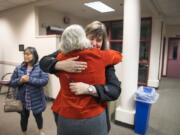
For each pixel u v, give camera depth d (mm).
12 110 2172
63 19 6254
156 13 5477
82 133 933
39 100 2268
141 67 6281
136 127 2814
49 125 3014
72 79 915
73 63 891
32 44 5023
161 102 4590
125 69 2947
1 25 6164
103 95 902
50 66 1002
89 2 4879
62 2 4859
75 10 5859
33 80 2146
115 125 3066
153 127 3053
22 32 5375
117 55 1014
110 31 6934
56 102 1107
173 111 3912
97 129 944
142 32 6285
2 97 4559
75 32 907
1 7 5516
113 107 3531
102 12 6082
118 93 960
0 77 6332
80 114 912
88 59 894
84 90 884
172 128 3029
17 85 2221
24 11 5238
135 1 2807
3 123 3062
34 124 3037
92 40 1057
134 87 2967
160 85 6883
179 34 9016
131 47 2867
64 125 960
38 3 4832
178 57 9156
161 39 6543
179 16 6660
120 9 5621
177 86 6758
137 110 2795
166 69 9414
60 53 1080
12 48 5816
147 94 2707
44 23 5492
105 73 971
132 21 2830
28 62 2275
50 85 4457
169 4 4848
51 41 4410
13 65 5836
